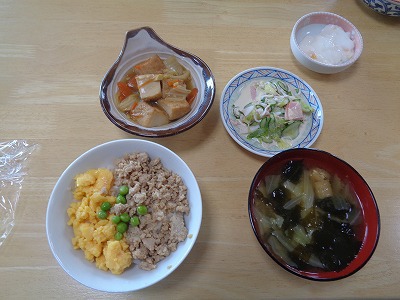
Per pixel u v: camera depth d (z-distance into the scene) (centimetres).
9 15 35
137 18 36
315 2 38
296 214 26
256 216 25
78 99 31
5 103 31
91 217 25
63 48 34
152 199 26
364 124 32
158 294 24
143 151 27
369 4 37
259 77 33
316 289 25
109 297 24
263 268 25
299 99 32
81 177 26
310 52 34
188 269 25
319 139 31
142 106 30
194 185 25
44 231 26
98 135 30
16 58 33
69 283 24
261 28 36
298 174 27
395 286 25
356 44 35
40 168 28
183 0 37
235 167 29
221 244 26
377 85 34
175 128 28
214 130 31
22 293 24
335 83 34
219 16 36
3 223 26
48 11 35
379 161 30
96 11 36
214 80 31
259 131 31
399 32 37
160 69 32
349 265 23
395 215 28
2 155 29
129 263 24
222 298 24
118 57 31
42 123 30
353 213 26
